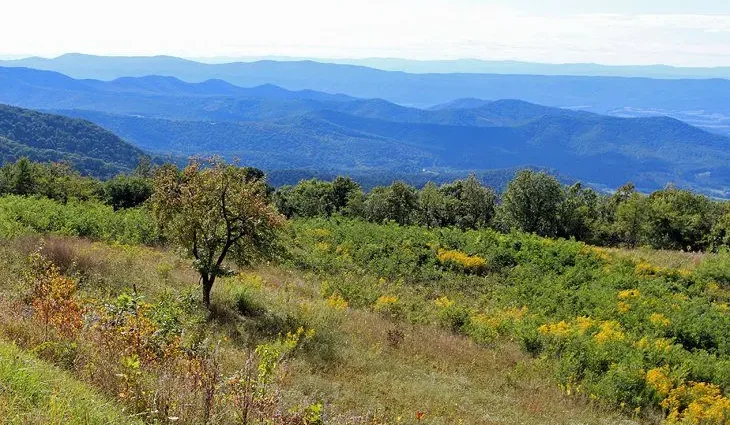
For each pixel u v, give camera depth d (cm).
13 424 383
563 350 1474
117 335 646
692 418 1121
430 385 1070
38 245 1396
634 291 2208
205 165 1317
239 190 1298
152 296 1259
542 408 1075
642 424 1118
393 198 6556
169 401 522
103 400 497
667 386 1254
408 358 1270
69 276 1262
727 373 1410
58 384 476
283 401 697
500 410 1020
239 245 1327
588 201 6475
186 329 870
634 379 1240
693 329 1795
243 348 1034
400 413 884
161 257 1962
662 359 1464
